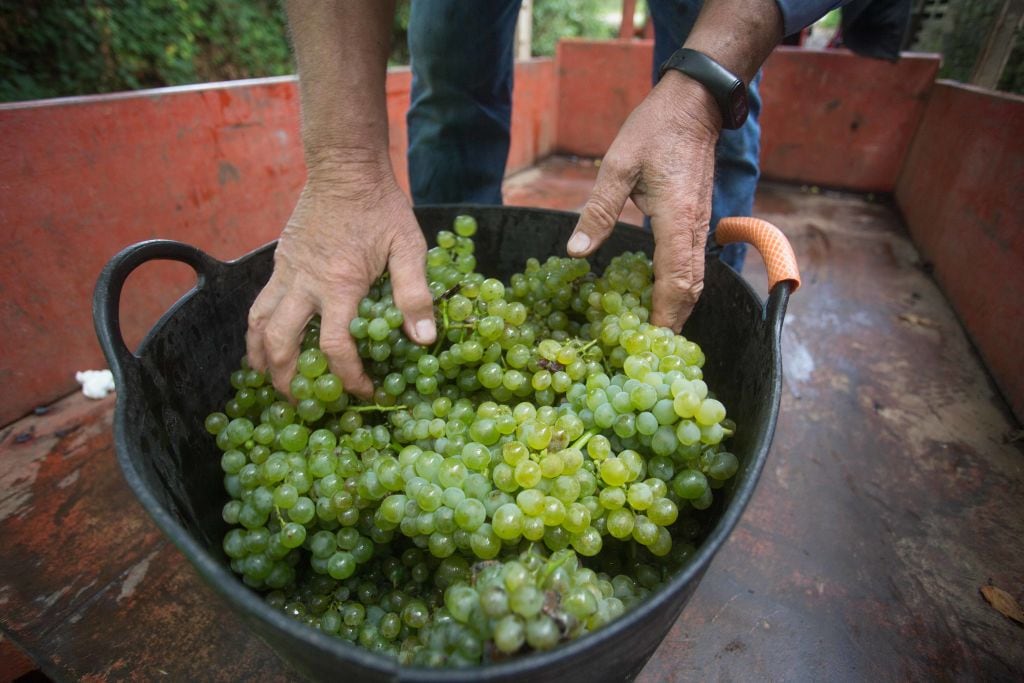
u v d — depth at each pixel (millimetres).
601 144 3588
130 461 567
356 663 422
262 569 718
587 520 668
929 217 2252
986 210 1747
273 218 1930
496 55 1382
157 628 939
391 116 2391
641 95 3369
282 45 3885
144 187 1518
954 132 2193
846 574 1036
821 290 2002
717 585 1017
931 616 968
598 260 1200
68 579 1007
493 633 532
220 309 941
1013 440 1320
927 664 903
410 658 656
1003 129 1757
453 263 1047
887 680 886
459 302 875
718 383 989
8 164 1247
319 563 731
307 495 752
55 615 951
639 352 831
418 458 755
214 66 3498
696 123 807
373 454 798
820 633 946
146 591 994
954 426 1368
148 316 1589
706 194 842
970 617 966
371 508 778
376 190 870
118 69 2887
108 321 694
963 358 1614
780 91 2992
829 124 2955
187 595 990
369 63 853
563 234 1195
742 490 561
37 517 1118
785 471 1247
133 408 681
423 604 722
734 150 1372
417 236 914
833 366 1593
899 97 2756
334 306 824
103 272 720
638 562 780
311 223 844
